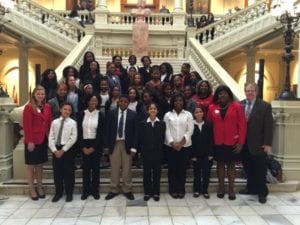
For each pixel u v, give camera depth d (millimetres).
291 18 6969
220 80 8883
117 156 6078
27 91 15133
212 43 13805
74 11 16062
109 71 7973
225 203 5914
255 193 6367
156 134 5980
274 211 5566
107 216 5309
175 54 14805
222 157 6047
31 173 6020
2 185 6312
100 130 6012
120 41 14680
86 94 6488
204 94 6875
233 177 6121
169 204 5848
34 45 14914
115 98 6711
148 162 5984
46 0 20578
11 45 16672
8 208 5629
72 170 5969
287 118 6758
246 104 6199
